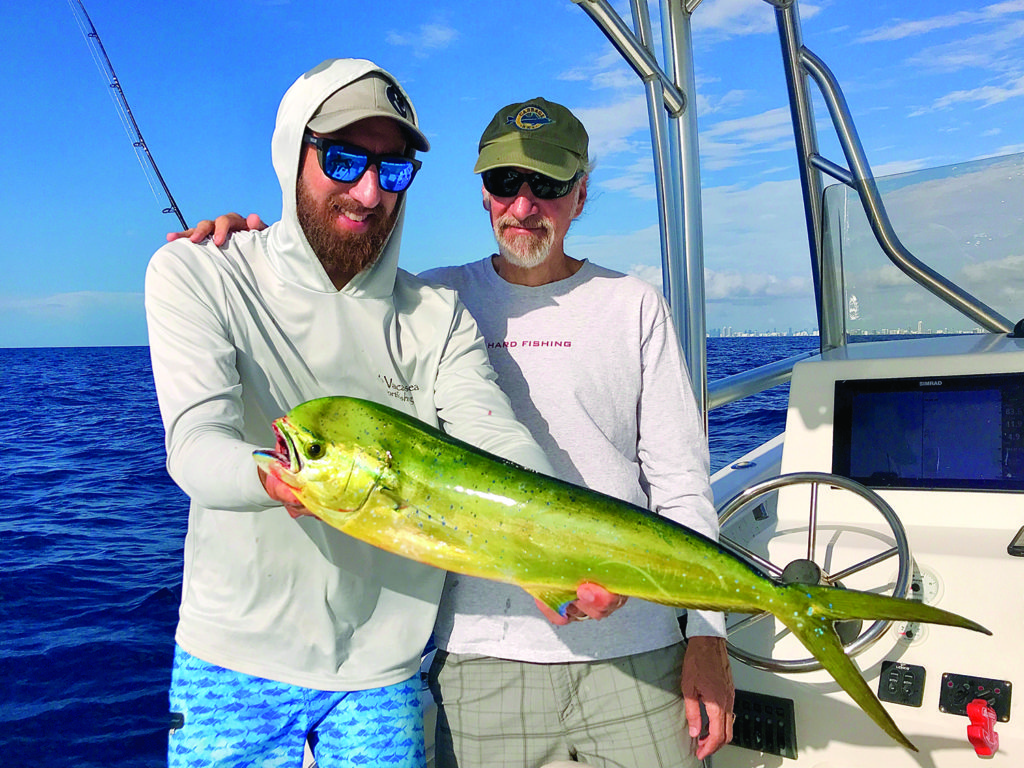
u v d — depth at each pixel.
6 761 3.86
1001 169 3.19
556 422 1.86
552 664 1.77
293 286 1.55
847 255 3.52
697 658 1.78
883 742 1.98
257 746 1.52
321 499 1.09
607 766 1.74
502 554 1.12
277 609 1.51
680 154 2.59
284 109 1.50
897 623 2.06
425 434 1.13
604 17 2.22
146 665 5.32
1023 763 1.86
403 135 1.54
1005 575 2.04
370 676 1.59
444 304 1.72
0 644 5.72
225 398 1.33
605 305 1.91
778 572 2.12
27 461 15.13
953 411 2.49
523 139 1.80
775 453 3.61
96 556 8.45
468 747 1.81
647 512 1.15
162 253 1.49
